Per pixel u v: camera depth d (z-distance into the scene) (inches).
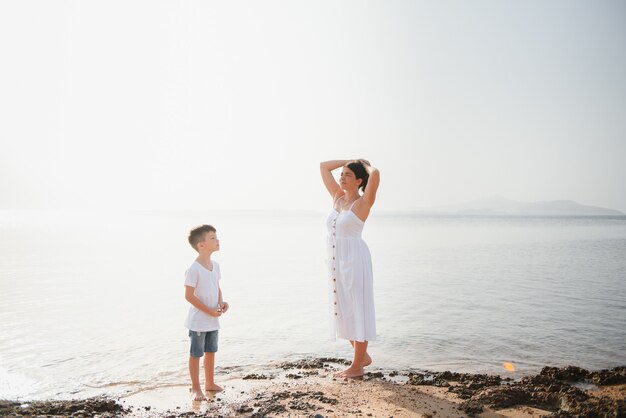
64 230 1855.3
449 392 156.0
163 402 148.9
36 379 180.4
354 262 170.2
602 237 1513.3
